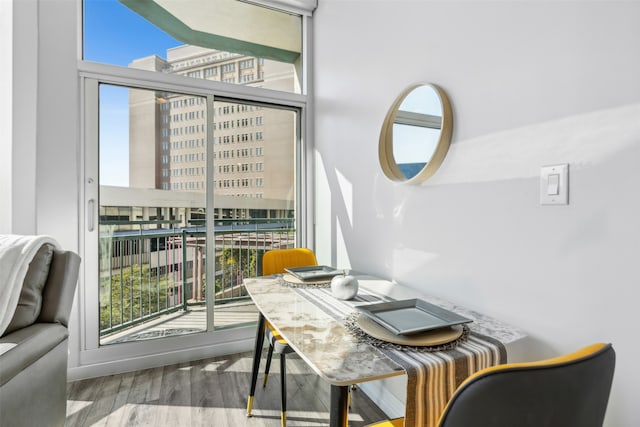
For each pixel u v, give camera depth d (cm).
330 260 251
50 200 199
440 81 149
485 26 128
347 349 92
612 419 92
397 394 172
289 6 271
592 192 95
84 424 165
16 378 110
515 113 117
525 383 51
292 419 170
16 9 192
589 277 96
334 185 245
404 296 147
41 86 197
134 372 218
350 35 222
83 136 211
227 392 195
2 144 197
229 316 260
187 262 244
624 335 88
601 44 93
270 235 273
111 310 221
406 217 172
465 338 100
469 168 135
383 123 182
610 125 91
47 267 143
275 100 267
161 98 235
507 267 120
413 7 165
